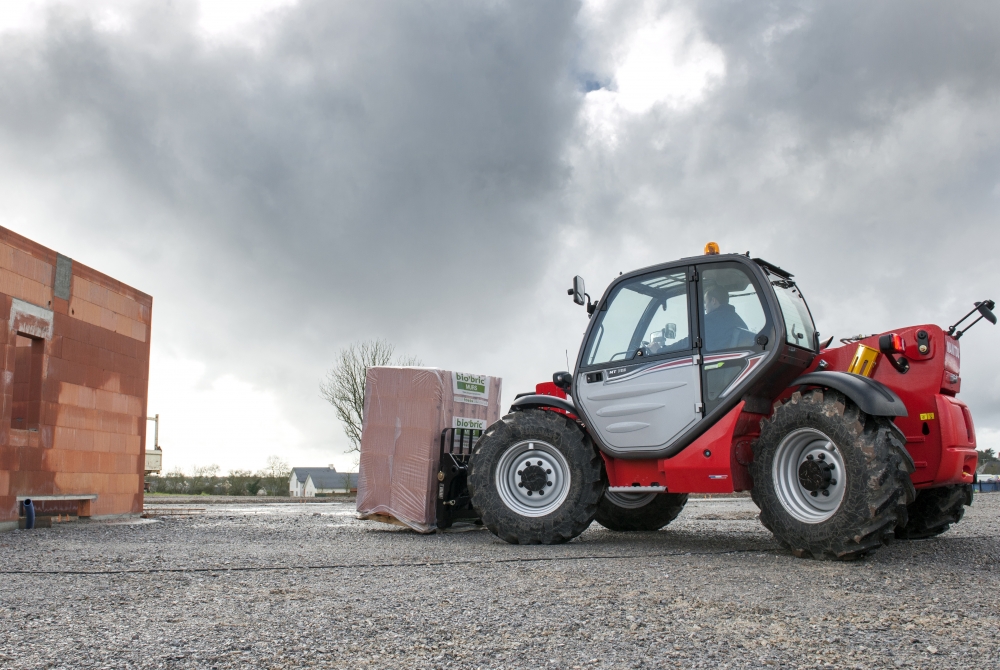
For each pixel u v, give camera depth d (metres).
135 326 10.86
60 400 9.13
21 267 8.50
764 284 5.29
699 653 2.51
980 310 5.44
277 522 9.11
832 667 2.36
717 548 5.53
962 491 5.96
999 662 2.41
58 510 9.10
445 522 7.36
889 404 4.75
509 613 3.08
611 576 4.05
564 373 6.45
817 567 4.41
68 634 2.77
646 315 5.81
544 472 6.07
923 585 3.78
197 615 3.08
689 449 5.40
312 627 2.86
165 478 33.19
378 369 7.82
